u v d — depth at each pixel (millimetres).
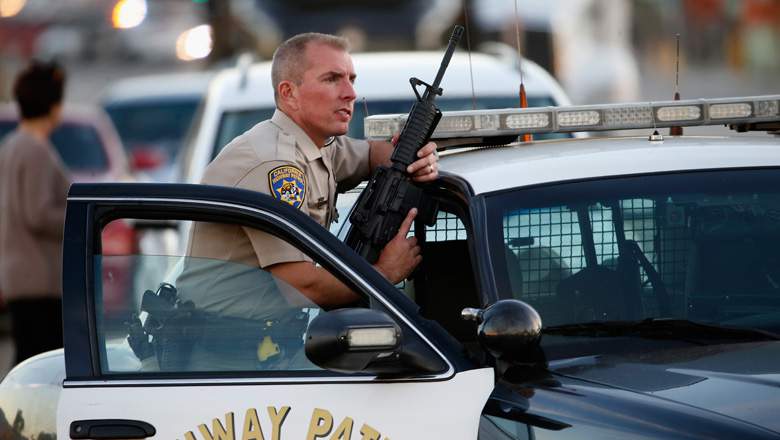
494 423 11109
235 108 26891
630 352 11750
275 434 11422
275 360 11852
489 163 13648
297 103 14594
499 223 12555
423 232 14133
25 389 12742
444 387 11398
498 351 11250
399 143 13812
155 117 52406
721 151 13445
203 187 11977
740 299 12266
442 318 13992
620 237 12609
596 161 13258
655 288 12375
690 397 10352
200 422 11469
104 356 11711
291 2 46031
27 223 26188
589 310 12188
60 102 26500
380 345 10914
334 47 14672
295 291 11938
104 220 11867
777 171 13102
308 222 11984
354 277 11789
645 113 14477
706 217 12711
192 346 11875
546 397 10906
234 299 12023
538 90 26453
